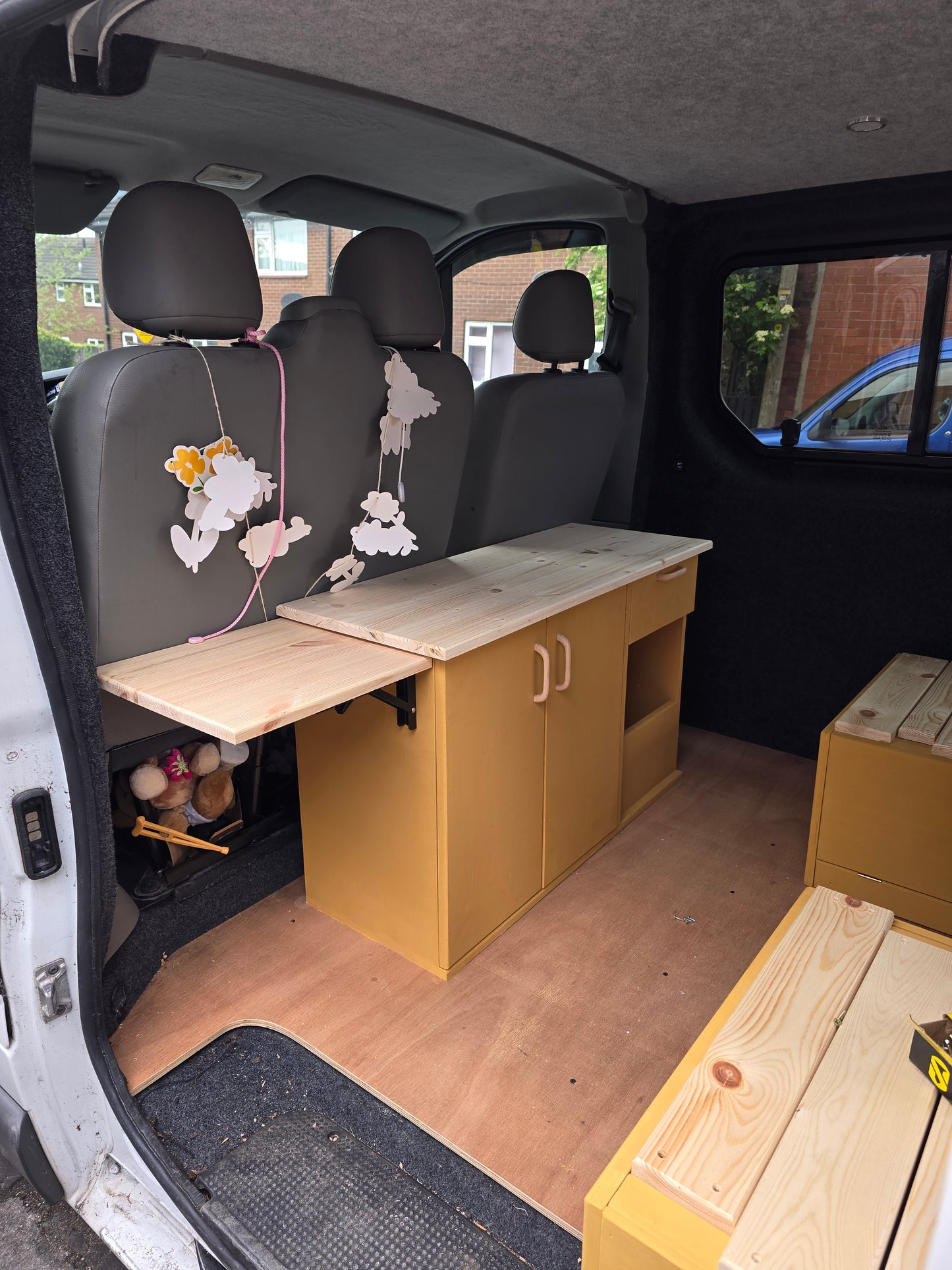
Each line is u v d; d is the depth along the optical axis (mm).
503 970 1900
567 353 2504
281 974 1891
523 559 2324
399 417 1930
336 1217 1350
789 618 2832
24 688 1235
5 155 1143
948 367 2363
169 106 1794
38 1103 1403
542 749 2020
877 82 1539
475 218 2818
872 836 2047
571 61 1444
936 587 2545
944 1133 987
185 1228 1400
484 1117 1529
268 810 2252
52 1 926
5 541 1182
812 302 2531
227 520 1665
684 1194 933
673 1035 1711
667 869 2277
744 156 2084
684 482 2936
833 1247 864
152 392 1460
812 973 1255
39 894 1320
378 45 1379
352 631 1761
